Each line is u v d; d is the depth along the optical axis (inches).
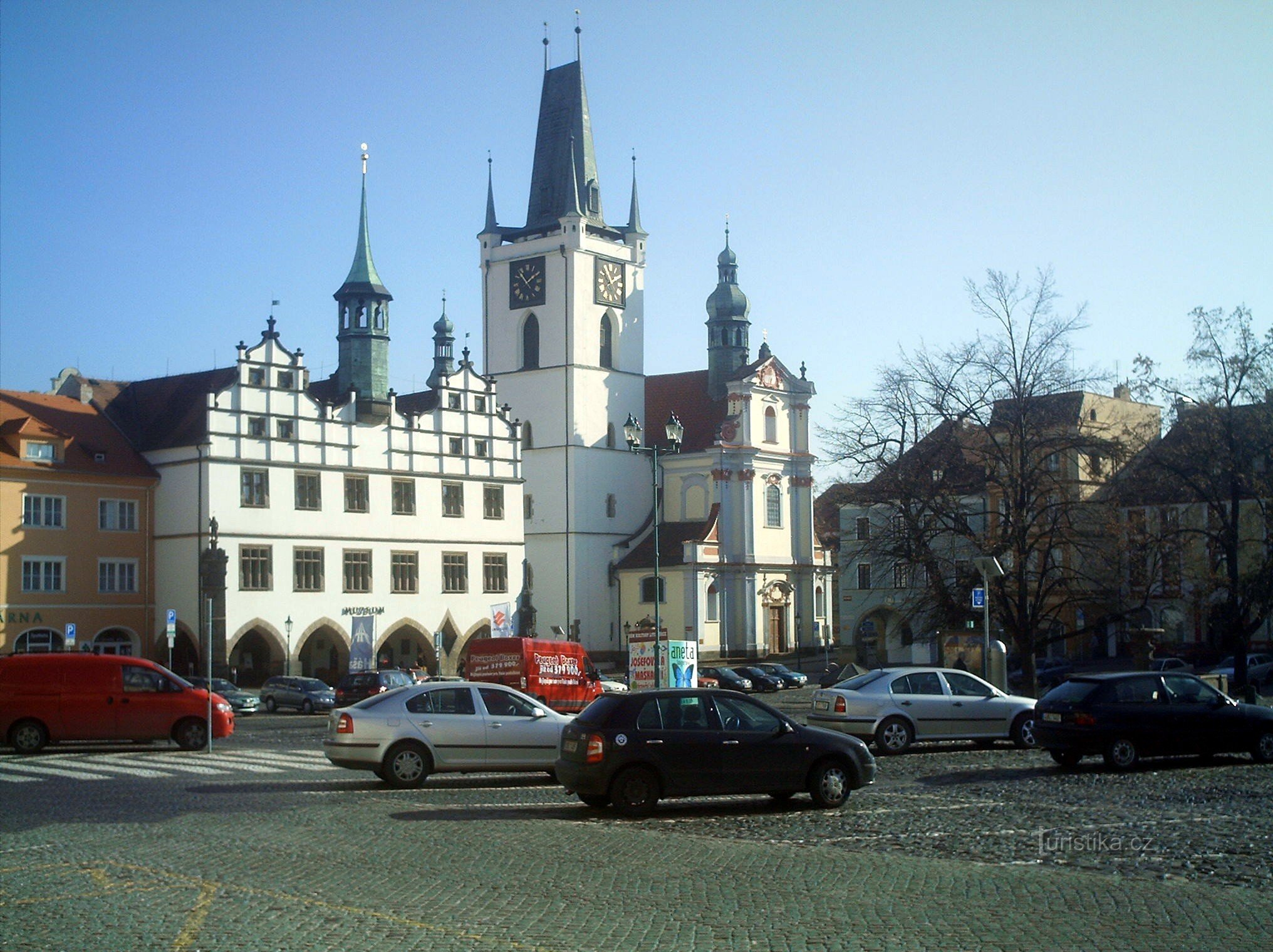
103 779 1277.1
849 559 2608.3
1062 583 2415.1
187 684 1638.8
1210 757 1362.0
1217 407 2488.9
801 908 635.5
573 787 968.9
